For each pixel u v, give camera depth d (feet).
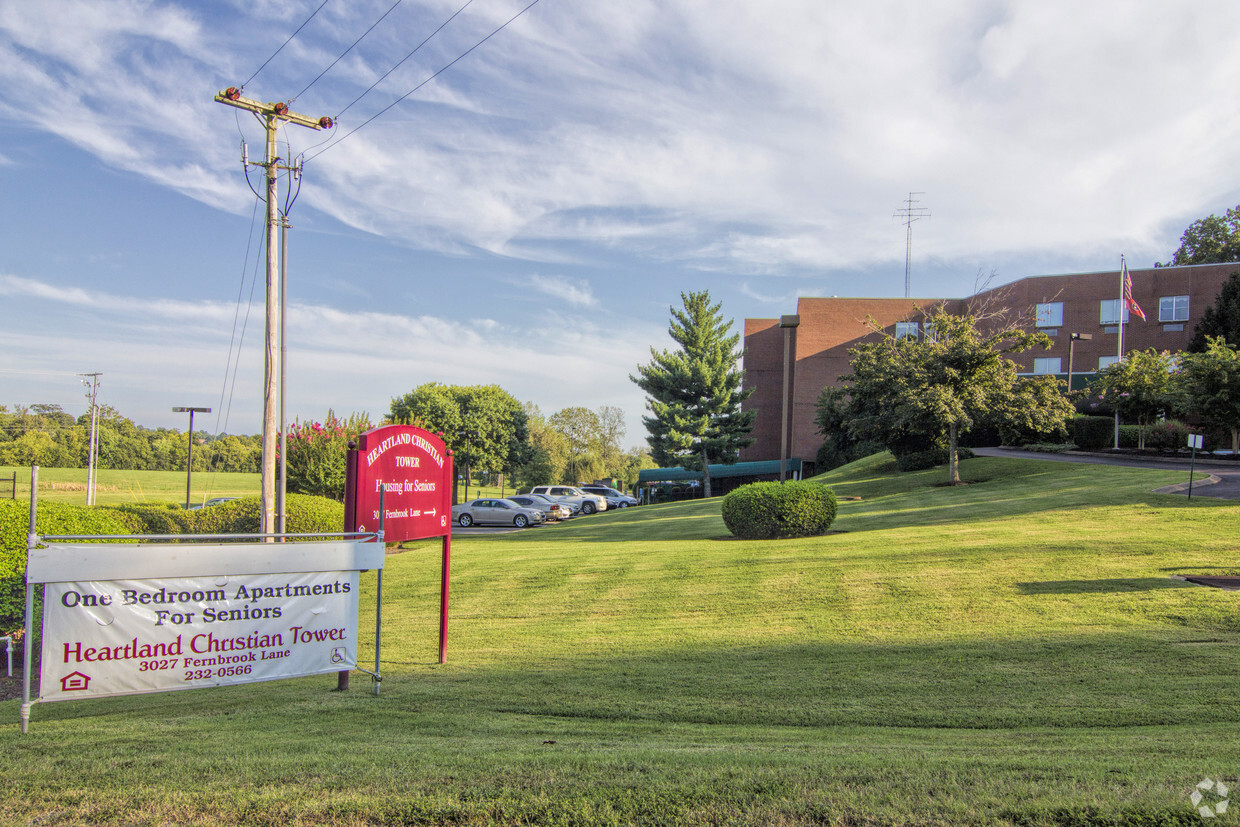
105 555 17.58
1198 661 22.47
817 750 14.66
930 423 85.97
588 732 16.94
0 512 41.47
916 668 23.39
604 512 131.85
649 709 19.54
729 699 20.57
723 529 71.51
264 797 11.55
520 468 258.78
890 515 67.77
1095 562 37.99
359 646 29.78
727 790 11.51
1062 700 19.60
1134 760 13.14
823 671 23.52
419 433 28.09
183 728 17.04
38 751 14.61
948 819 10.21
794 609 33.12
